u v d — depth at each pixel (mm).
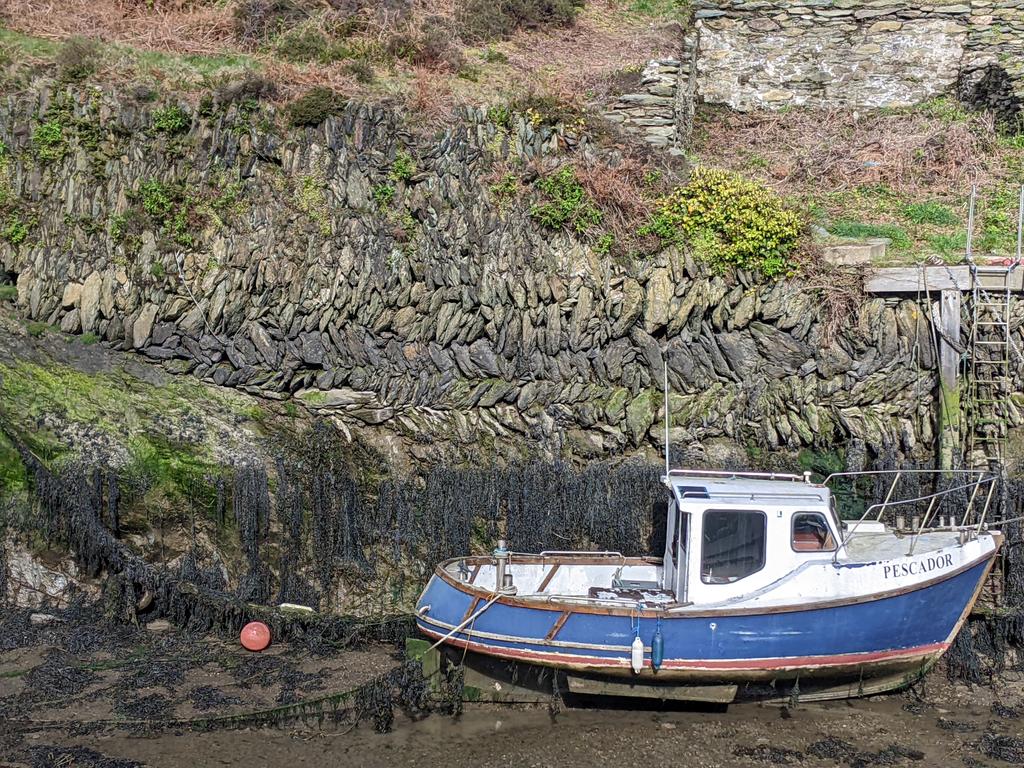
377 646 11977
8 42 15773
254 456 12703
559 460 12602
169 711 10297
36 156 14297
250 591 12336
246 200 13758
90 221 13867
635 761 9617
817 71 17250
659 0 18828
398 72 15523
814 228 13680
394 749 9852
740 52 17391
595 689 10273
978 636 11320
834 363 12641
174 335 13391
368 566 12484
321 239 13461
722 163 16125
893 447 12273
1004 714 10406
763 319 12891
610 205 13297
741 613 9891
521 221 13312
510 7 17547
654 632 9930
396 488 12609
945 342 12219
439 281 13250
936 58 16969
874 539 10867
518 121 13797
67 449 12617
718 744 9930
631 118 14773
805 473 11219
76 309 13562
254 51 16422
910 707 10609
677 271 12938
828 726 10227
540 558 11531
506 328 13078
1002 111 16594
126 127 14188
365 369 13227
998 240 13812
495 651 10344
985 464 11969
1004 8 16672
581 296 13031
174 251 13547
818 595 10055
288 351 13273
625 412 12734
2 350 13258
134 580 12312
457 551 12391
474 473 12523
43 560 12500
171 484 12625
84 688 10812
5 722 10086
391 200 13555
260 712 10227
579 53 16719
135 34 16609
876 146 16000
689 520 10297
